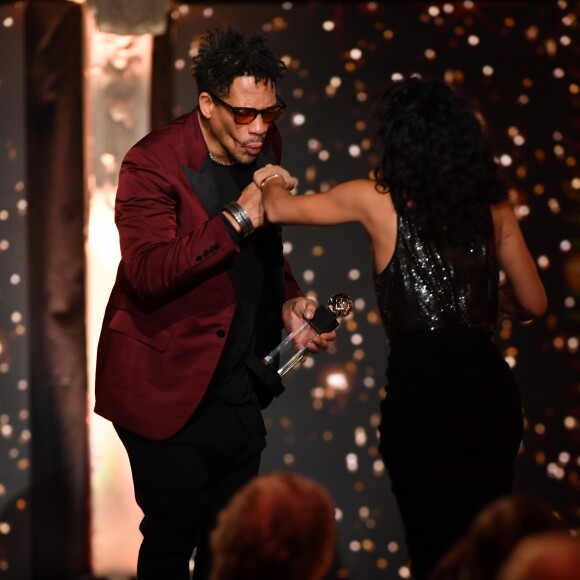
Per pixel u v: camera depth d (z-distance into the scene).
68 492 17.06
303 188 19.38
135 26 16.53
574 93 19.69
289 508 4.89
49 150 17.25
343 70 19.45
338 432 19.27
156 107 16.89
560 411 19.53
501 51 19.67
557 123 19.67
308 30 19.44
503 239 9.05
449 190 8.59
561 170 19.66
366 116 19.44
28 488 18.30
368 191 8.89
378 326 19.39
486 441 8.85
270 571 4.85
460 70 19.59
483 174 8.67
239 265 10.04
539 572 3.87
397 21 19.55
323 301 19.44
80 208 17.34
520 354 19.59
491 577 5.09
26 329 18.55
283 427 19.27
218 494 10.28
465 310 8.82
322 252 19.47
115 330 9.69
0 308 18.58
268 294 10.41
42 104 17.17
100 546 17.00
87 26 16.83
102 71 16.81
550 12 19.73
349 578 19.00
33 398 17.19
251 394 10.13
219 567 4.93
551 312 19.62
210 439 9.78
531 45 19.69
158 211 9.55
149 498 9.75
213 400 9.81
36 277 17.28
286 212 9.00
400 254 8.81
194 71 9.69
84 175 17.25
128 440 9.76
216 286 9.69
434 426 8.80
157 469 9.66
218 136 9.62
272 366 10.12
